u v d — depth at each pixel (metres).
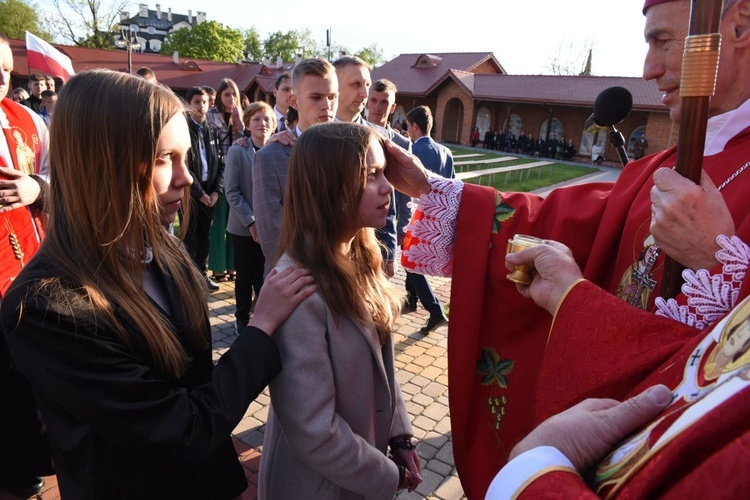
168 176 1.06
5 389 1.64
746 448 0.45
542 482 0.63
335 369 1.23
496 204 1.54
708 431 0.48
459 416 1.47
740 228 0.96
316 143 1.27
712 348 0.64
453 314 1.49
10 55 2.26
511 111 28.34
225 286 4.96
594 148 23.20
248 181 3.71
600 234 1.34
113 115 0.95
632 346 0.89
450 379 1.48
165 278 1.14
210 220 4.70
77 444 0.95
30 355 0.88
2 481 1.85
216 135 4.77
